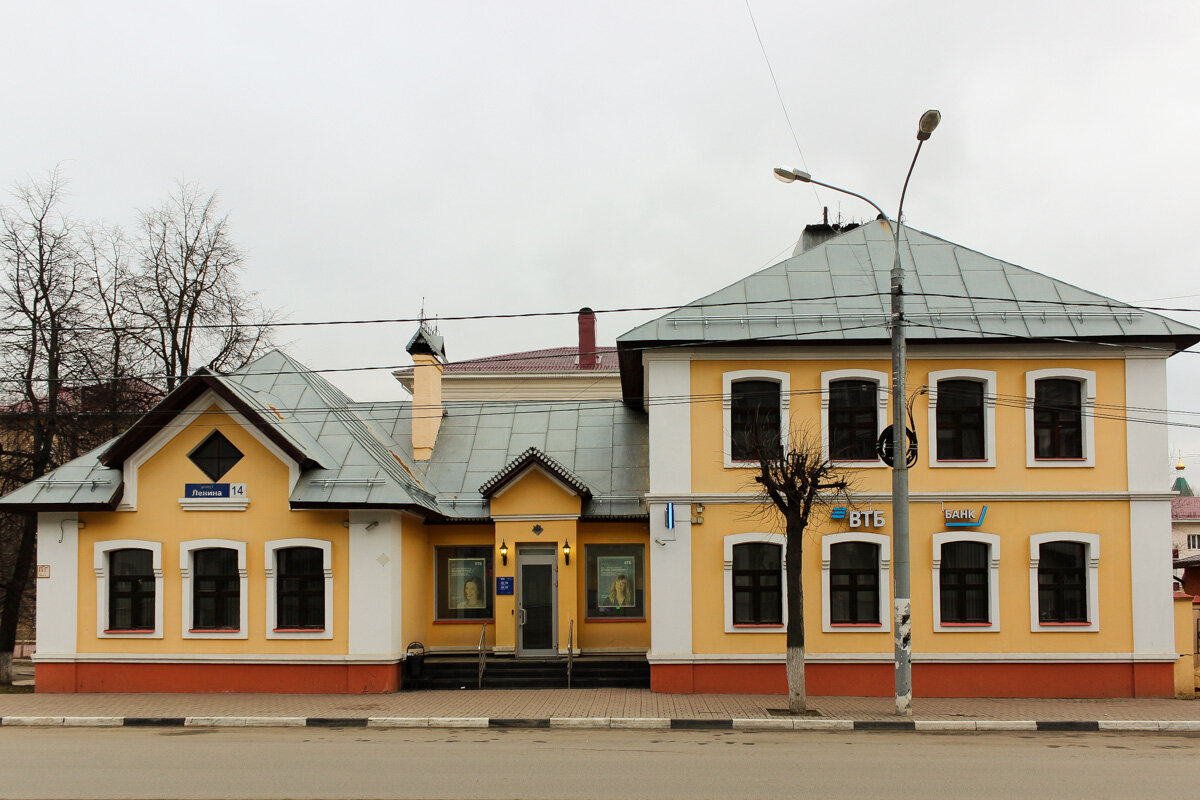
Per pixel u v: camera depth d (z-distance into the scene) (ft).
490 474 82.94
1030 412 69.21
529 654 76.18
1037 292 72.08
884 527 68.74
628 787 37.22
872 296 71.87
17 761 43.09
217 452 71.92
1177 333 68.13
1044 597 68.85
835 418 70.28
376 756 44.47
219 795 35.76
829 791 36.63
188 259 101.40
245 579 70.49
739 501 69.10
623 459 82.94
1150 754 46.42
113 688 70.38
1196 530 201.26
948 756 45.16
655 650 68.23
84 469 73.56
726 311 71.20
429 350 86.12
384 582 69.46
